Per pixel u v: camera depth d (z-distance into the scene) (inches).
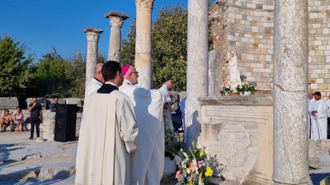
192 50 295.6
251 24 706.2
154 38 907.4
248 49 700.0
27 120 832.9
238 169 258.1
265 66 705.6
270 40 713.0
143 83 402.0
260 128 239.1
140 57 406.6
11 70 954.7
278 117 189.9
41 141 498.3
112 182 162.4
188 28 301.3
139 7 409.1
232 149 265.1
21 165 313.0
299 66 186.2
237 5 699.4
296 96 185.2
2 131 740.0
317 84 692.1
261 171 236.7
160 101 219.8
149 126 212.2
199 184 240.5
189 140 295.0
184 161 253.8
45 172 291.0
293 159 183.6
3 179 273.6
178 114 566.6
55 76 1214.9
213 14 756.0
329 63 687.1
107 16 608.7
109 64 178.7
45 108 890.1
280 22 191.3
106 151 165.8
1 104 811.4
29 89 1088.8
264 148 234.8
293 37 186.9
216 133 283.7
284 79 188.1
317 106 502.9
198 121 293.0
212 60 698.8
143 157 206.8
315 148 358.3
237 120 260.5
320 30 694.5
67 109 482.9
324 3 692.7
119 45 602.9
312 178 292.0
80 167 172.7
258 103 237.5
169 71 849.5
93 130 170.9
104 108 169.0
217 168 281.3
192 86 295.6
